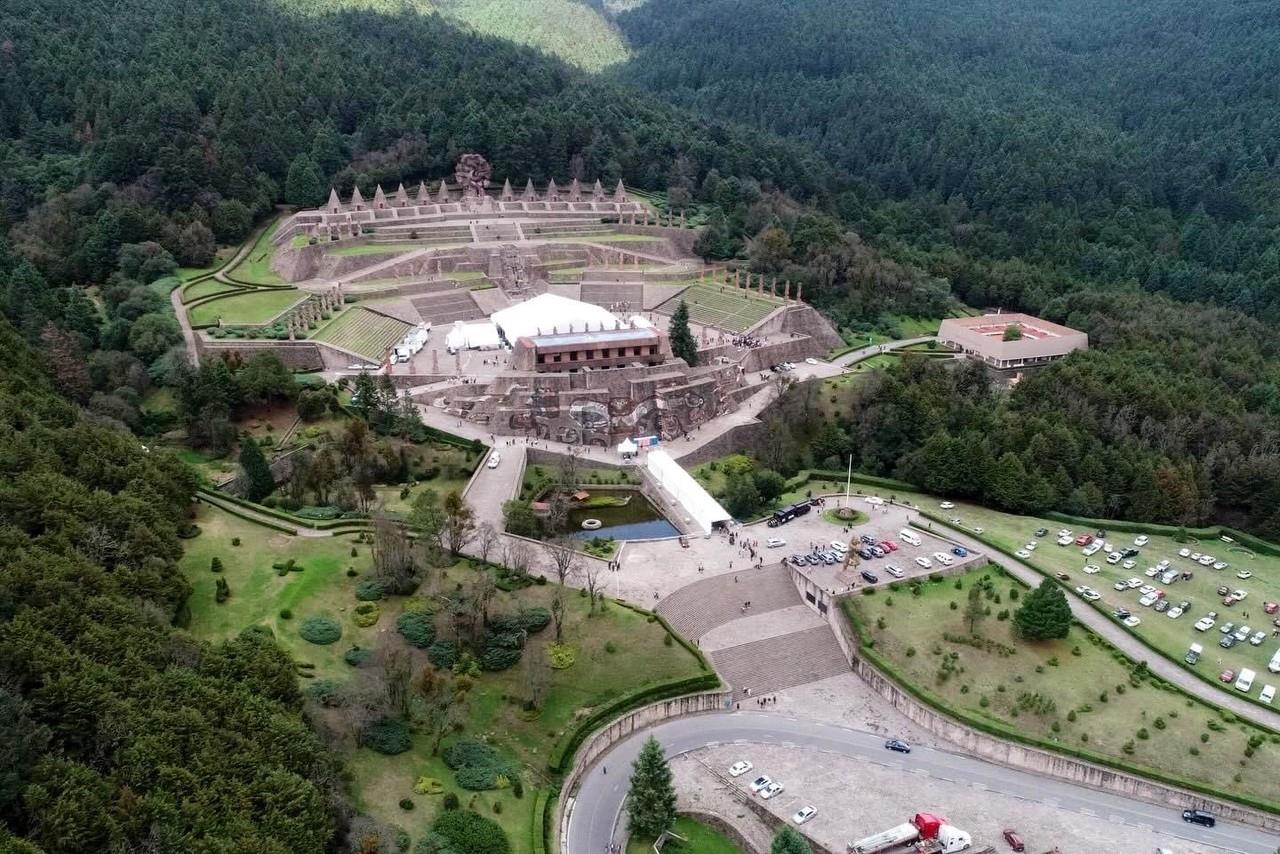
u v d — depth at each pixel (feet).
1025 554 549.13
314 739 316.81
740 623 477.36
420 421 624.18
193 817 269.44
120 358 631.15
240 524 482.69
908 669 442.09
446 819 319.88
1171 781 381.60
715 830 359.05
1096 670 447.83
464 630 419.54
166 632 335.88
